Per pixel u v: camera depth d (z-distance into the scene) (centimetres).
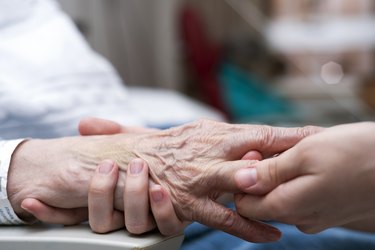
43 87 68
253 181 42
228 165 44
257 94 194
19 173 48
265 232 45
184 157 46
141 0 199
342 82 206
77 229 47
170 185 45
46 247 45
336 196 39
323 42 208
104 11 176
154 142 47
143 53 203
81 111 70
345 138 39
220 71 196
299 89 209
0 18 70
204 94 194
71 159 48
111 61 182
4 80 65
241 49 211
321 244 53
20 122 65
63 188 47
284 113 184
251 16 212
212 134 46
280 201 41
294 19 209
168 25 207
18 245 45
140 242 44
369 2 201
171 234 45
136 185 44
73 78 71
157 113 116
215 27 215
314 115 195
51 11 77
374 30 203
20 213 48
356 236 54
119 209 46
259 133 45
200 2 212
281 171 41
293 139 44
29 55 69
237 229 45
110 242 44
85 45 78
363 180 39
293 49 212
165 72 210
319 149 39
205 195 45
